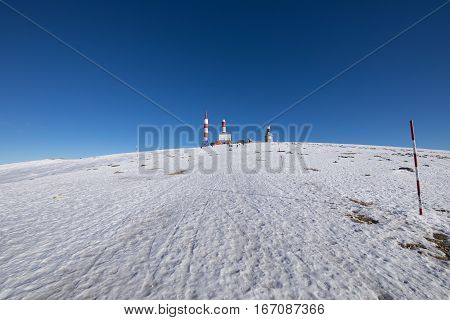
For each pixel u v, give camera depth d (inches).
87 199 469.7
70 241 256.1
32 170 1416.1
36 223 324.2
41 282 179.3
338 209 369.7
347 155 1343.5
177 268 193.5
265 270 190.1
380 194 486.0
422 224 311.3
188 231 275.6
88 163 1498.5
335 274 187.2
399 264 207.9
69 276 186.2
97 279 181.2
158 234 268.8
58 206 418.9
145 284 173.2
